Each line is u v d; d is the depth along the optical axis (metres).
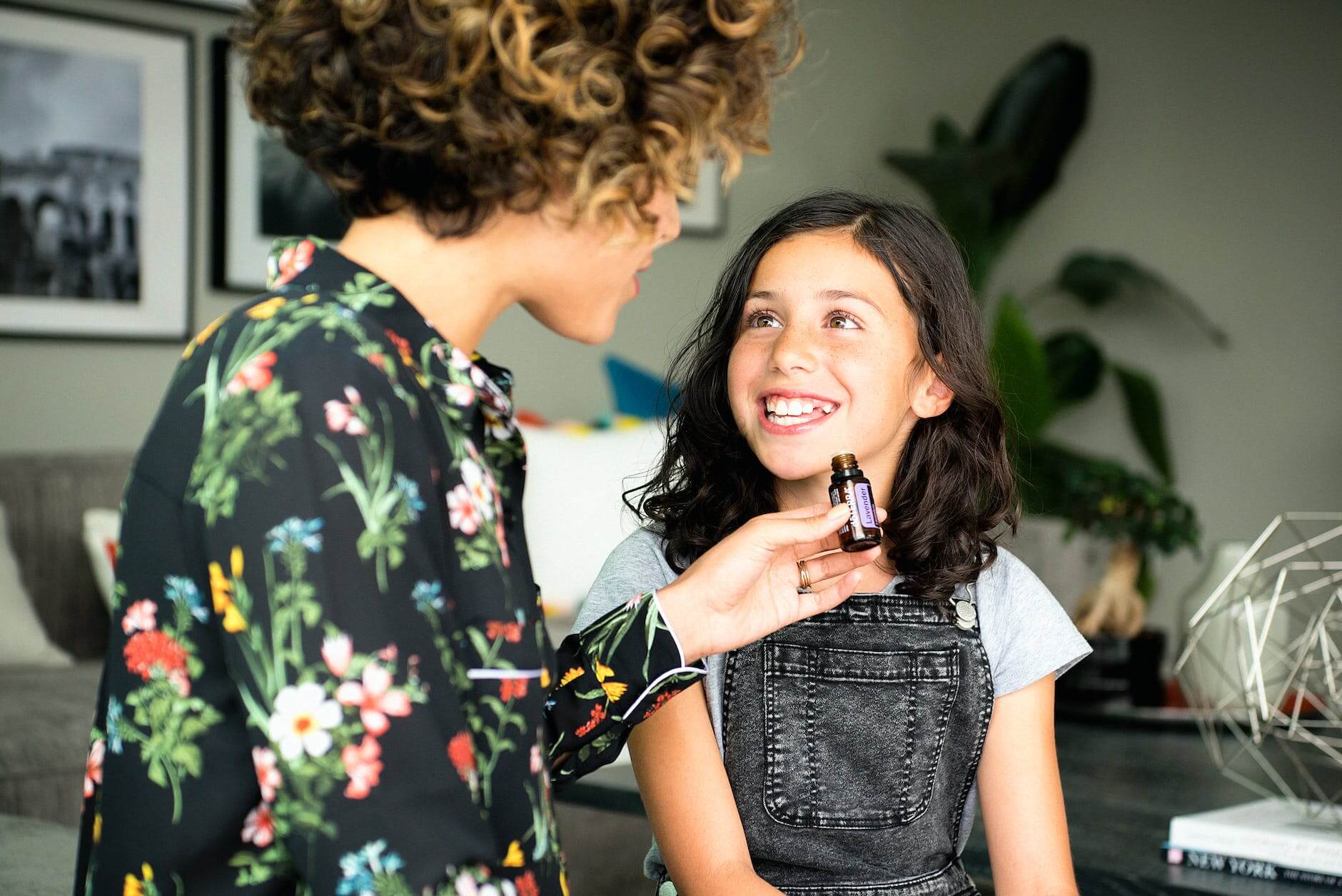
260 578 0.65
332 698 0.64
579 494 3.60
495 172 0.74
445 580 0.72
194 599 0.69
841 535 1.03
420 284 0.79
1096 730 2.18
